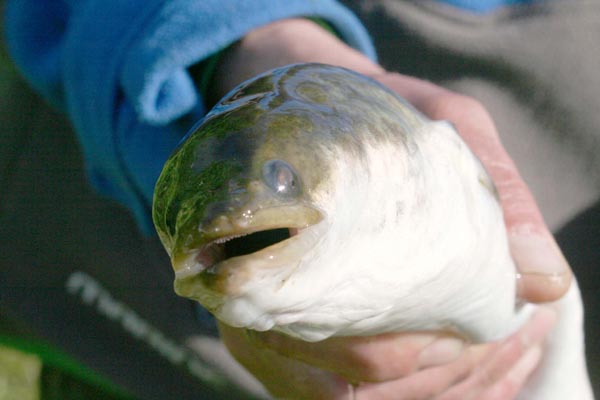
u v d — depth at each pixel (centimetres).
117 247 562
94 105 426
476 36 501
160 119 385
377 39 512
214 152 213
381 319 272
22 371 697
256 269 202
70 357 609
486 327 336
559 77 499
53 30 500
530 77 500
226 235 199
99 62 419
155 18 397
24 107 565
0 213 579
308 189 212
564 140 507
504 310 335
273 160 211
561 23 496
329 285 227
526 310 364
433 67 510
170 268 492
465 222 276
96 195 562
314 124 225
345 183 221
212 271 200
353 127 234
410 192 248
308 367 359
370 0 511
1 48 584
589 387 455
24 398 681
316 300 227
